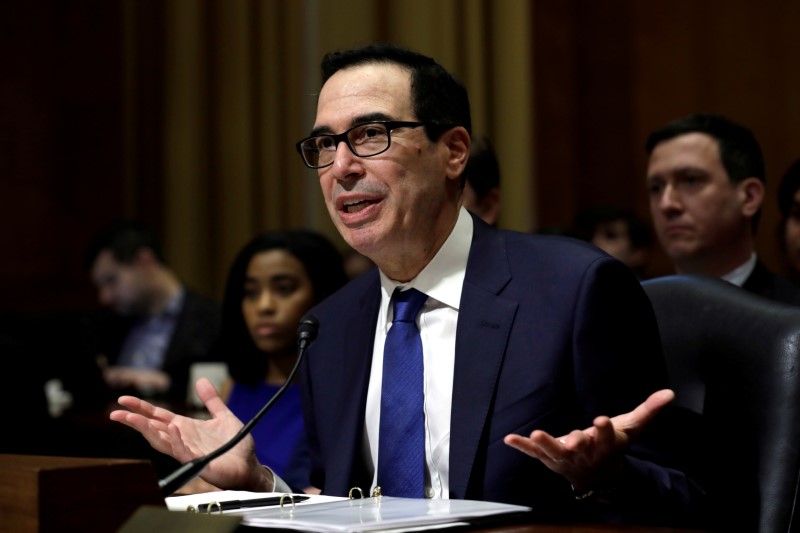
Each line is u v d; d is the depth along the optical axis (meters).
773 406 2.70
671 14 8.17
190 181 9.45
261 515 2.21
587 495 2.31
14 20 10.02
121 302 8.69
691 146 4.52
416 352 2.89
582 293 2.72
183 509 2.33
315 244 4.94
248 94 9.37
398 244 2.86
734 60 7.97
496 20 8.52
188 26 9.46
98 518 1.95
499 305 2.81
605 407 2.66
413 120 2.85
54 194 10.00
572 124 8.45
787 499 2.60
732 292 2.94
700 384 2.88
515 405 2.69
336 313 3.21
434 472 2.79
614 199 8.34
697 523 2.56
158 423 2.74
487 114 8.52
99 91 9.95
